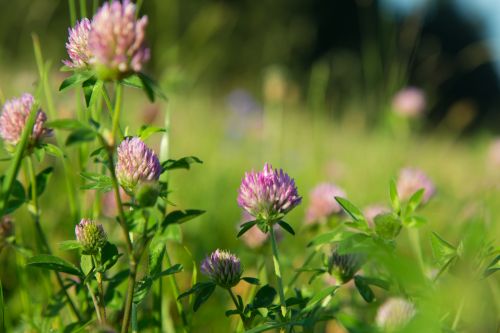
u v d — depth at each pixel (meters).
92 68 0.51
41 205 0.87
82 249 0.53
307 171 1.48
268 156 1.54
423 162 1.65
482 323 0.51
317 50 8.33
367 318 0.64
